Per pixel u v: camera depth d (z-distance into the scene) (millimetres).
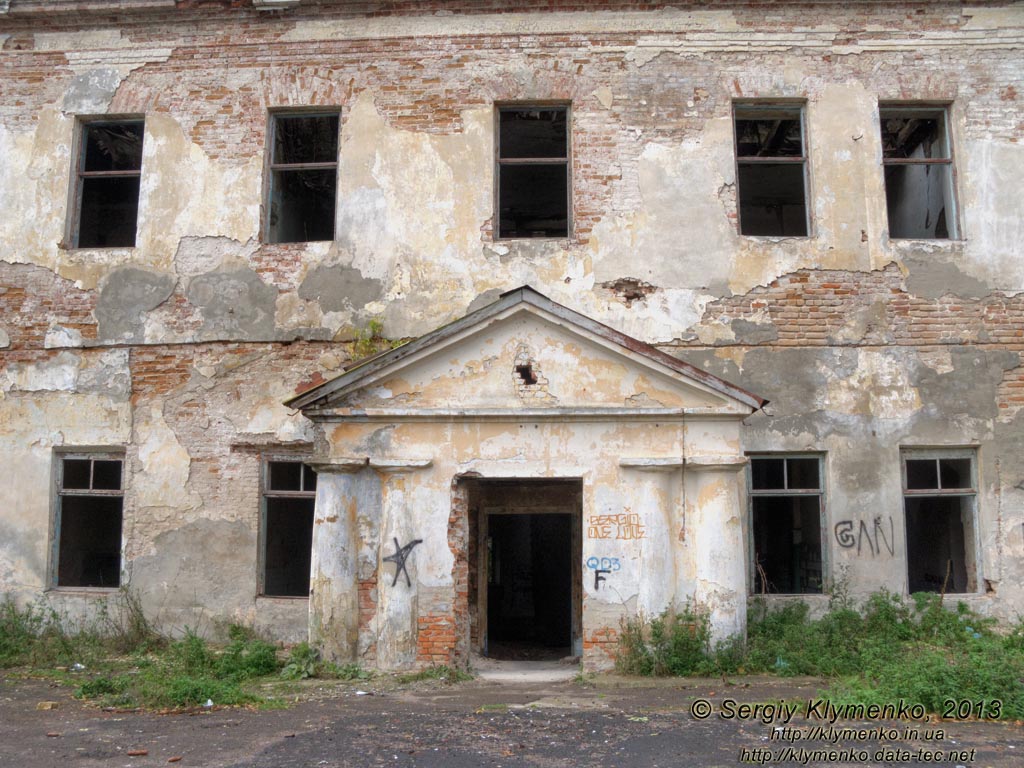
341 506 9148
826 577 10305
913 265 10703
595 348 9227
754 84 11031
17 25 11570
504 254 10844
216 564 10547
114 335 10961
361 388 9273
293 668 8953
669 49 11117
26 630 10453
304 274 10930
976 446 10477
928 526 10859
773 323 10633
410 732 6664
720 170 10914
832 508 10312
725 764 5840
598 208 10875
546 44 11180
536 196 13695
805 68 11047
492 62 11180
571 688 8367
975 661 7941
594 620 8945
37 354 11023
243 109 11258
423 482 9172
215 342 10883
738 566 8969
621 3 11141
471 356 9297
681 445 9070
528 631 12969
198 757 6000
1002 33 11055
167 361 10906
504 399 9211
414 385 9305
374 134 11125
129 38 11477
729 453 9031
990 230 10766
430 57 11234
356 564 9188
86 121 11547
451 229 10906
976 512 10438
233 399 10797
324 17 11359
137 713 7434
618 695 8008
